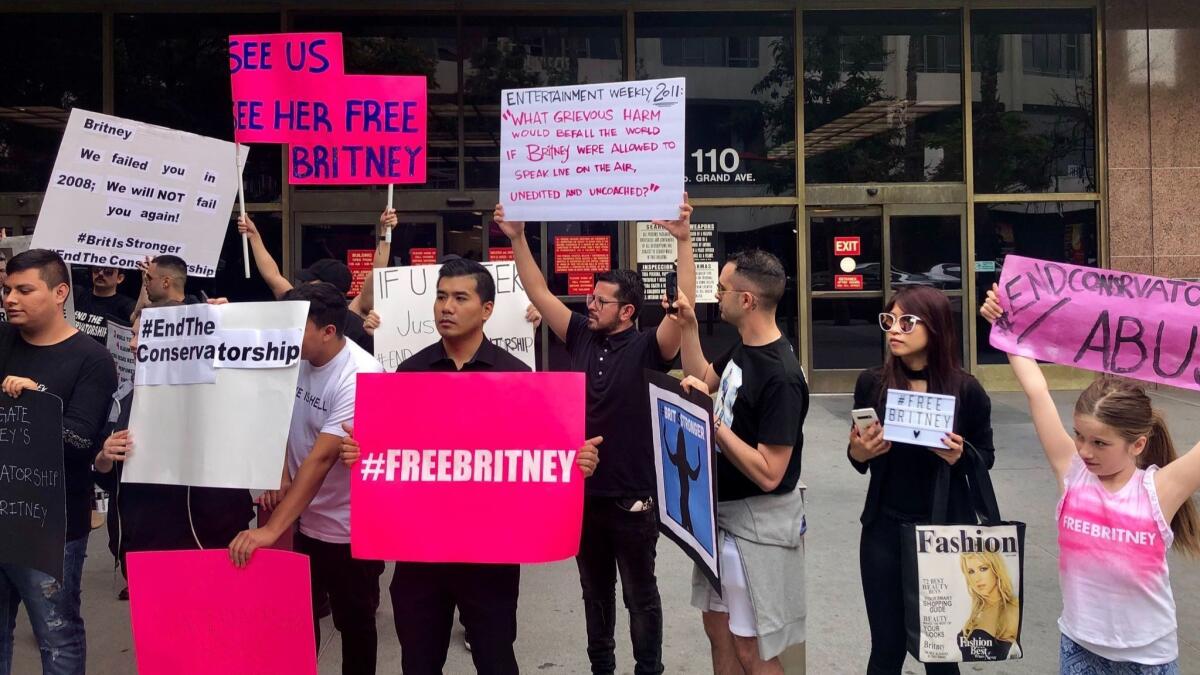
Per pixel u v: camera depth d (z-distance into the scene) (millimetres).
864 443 3131
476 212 11016
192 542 3418
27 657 4418
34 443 3213
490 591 3094
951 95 11312
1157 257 11273
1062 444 2941
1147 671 2646
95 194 5090
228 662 3061
